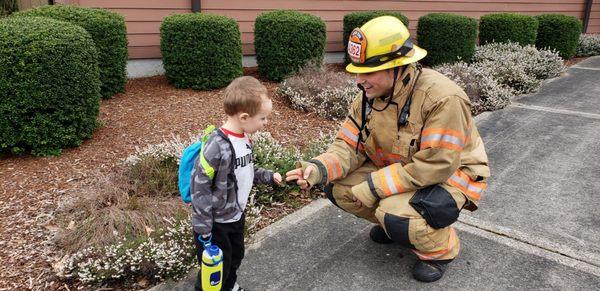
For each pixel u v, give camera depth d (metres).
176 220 3.02
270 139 4.18
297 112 5.65
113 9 6.41
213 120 5.03
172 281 2.67
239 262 2.43
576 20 10.85
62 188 3.55
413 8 9.73
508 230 3.23
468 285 2.64
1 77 3.80
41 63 3.87
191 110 5.32
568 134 5.35
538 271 2.78
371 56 2.34
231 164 2.11
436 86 2.37
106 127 4.74
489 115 6.11
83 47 4.18
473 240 3.10
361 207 2.81
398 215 2.45
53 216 3.17
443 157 2.33
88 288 2.59
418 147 2.46
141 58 6.76
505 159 4.59
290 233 3.17
